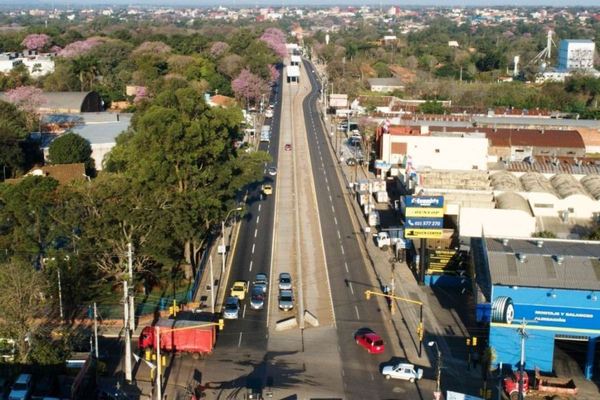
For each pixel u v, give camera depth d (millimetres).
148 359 68562
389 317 82500
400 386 67000
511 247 77438
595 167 132875
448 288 91188
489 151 152875
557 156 152875
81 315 81000
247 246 106625
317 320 81062
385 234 107000
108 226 81562
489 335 70500
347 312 83688
